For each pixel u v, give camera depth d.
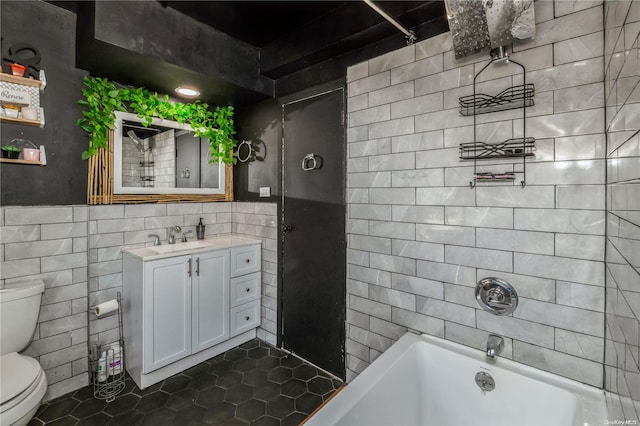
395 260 1.79
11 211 1.75
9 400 1.29
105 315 2.16
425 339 1.64
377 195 1.86
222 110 2.79
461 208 1.53
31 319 1.72
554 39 1.26
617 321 0.97
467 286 1.52
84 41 1.74
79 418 1.75
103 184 2.15
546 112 1.29
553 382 1.26
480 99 1.45
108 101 2.11
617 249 0.96
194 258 2.23
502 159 1.41
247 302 2.61
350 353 2.03
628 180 0.80
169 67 1.94
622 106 0.88
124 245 2.26
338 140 2.10
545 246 1.30
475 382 1.43
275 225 2.57
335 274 2.14
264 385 2.06
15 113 1.74
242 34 2.18
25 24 1.78
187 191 2.64
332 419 1.11
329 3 1.82
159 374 2.09
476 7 1.23
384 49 1.86
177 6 1.86
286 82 2.44
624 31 0.86
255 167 2.74
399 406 1.43
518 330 1.38
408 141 1.71
